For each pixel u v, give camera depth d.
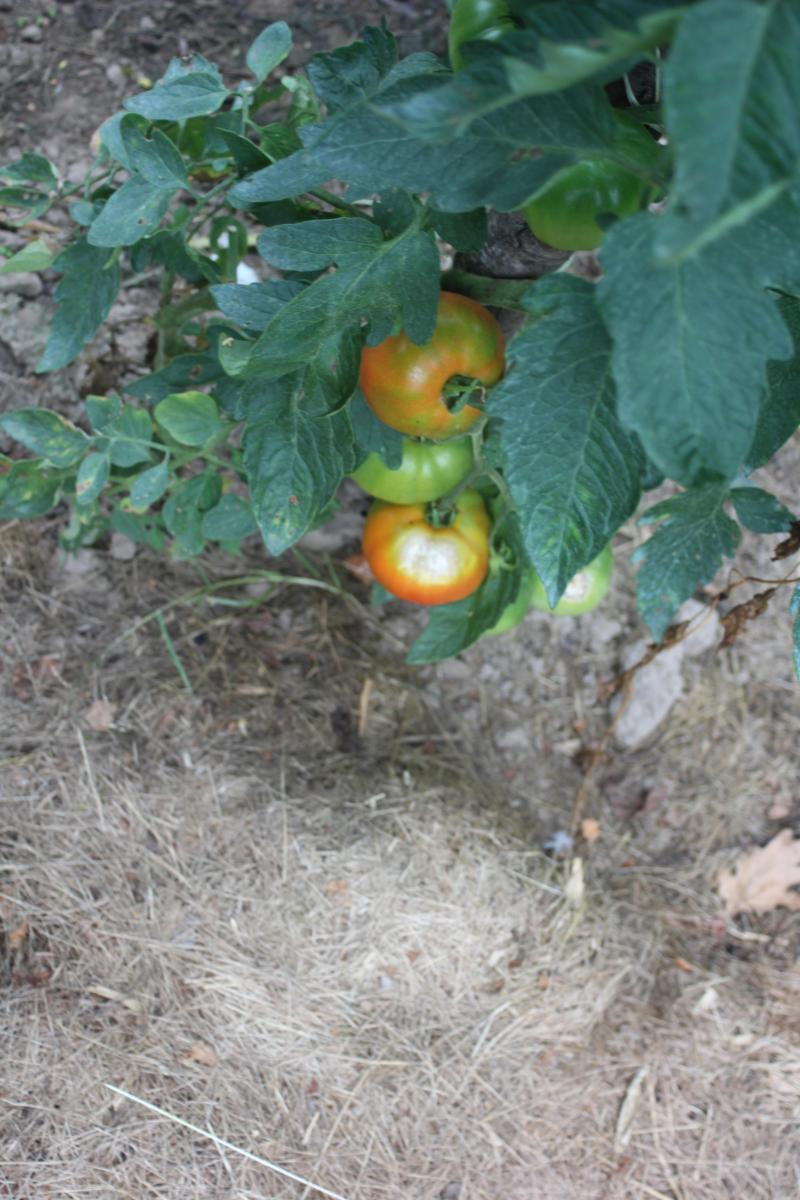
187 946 1.27
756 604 1.14
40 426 1.11
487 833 1.38
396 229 0.93
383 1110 1.25
